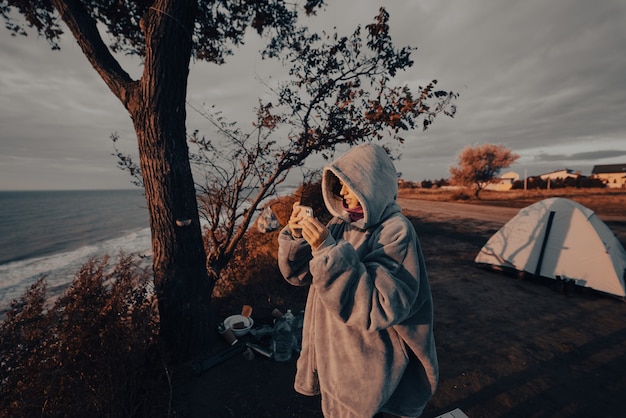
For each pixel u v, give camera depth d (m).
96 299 2.44
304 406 2.69
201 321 3.21
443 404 2.76
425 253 8.49
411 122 3.02
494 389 2.95
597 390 2.93
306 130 3.56
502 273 6.61
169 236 2.92
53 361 2.06
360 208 1.07
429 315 1.03
